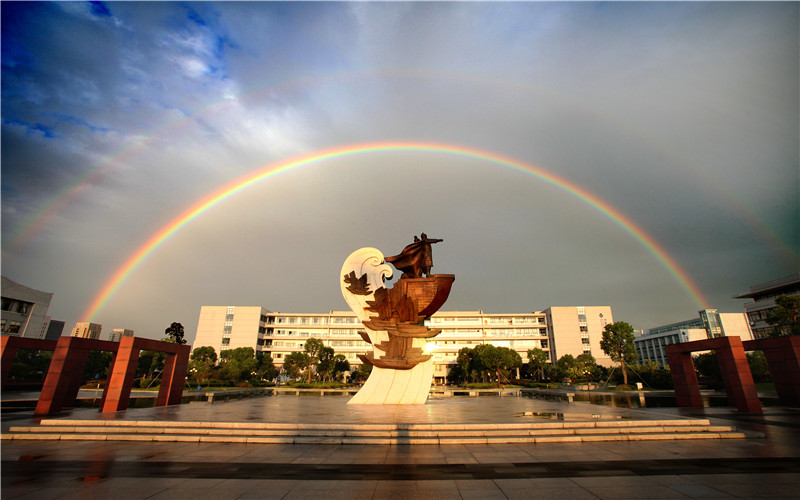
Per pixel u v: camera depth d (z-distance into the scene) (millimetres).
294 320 113562
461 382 103000
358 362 107062
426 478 10992
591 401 39094
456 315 113438
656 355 131375
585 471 11688
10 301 74688
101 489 9859
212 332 107438
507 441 15812
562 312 108875
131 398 42219
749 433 17078
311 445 15414
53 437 16500
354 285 29297
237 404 28797
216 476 11102
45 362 64688
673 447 15109
